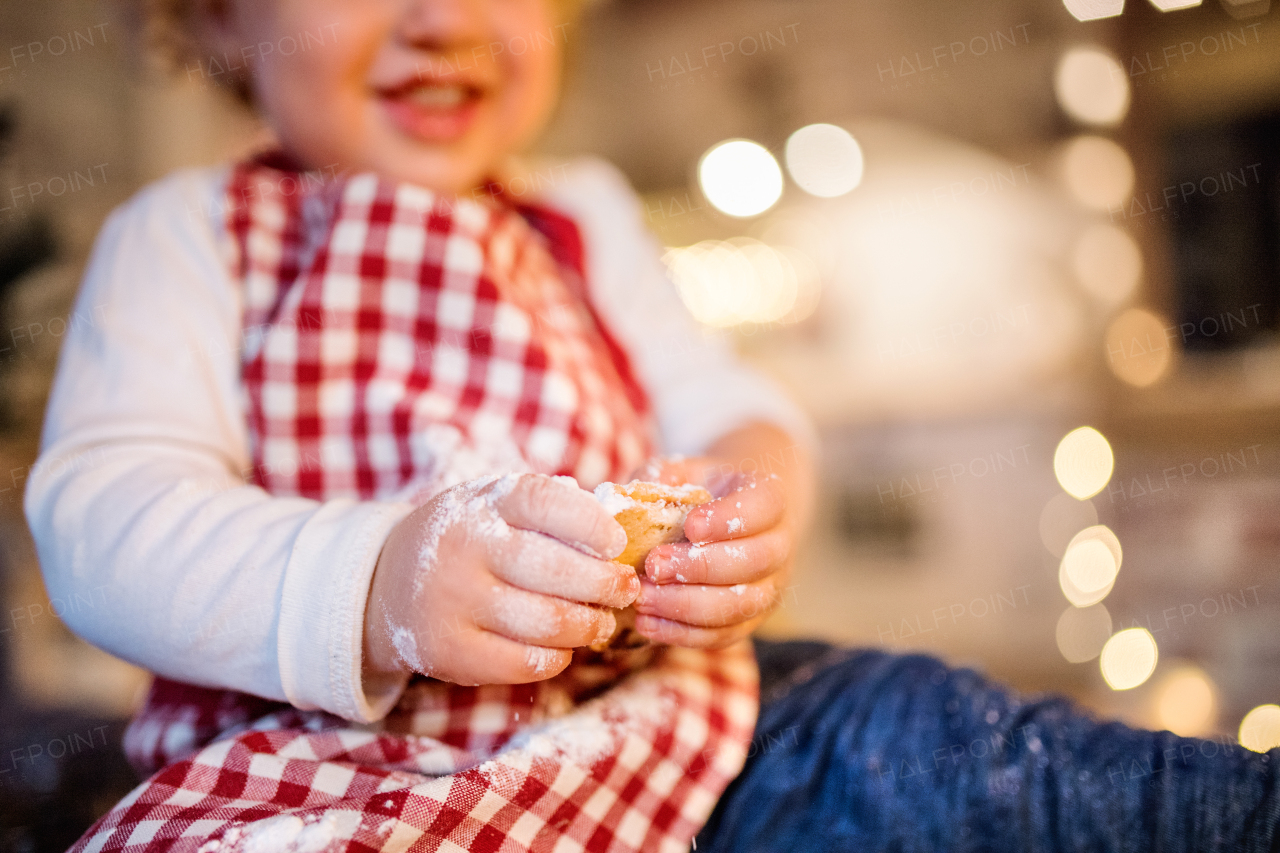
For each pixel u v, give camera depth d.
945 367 1.61
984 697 0.43
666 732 0.40
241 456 0.43
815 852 0.39
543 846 0.35
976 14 1.63
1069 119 1.61
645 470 0.42
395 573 0.34
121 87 1.09
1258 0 1.49
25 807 0.57
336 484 0.42
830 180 1.68
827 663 0.48
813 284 1.75
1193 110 1.59
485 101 0.48
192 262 0.45
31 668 0.81
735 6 1.77
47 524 0.39
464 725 0.38
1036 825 0.39
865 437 1.54
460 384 0.44
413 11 0.45
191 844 0.32
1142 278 1.59
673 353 0.58
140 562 0.37
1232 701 1.07
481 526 0.33
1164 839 0.37
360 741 0.36
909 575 1.48
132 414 0.41
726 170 1.69
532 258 0.51
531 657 0.33
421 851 0.32
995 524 1.43
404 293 0.44
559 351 0.47
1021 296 1.62
